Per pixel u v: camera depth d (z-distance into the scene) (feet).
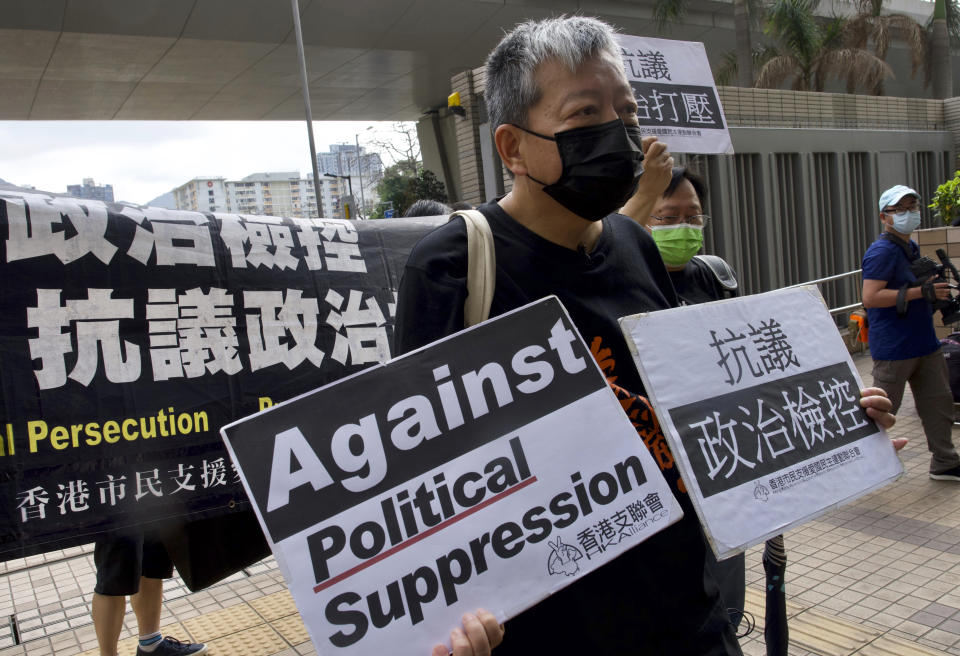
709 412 4.72
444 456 4.06
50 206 7.24
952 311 15.75
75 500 6.91
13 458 6.69
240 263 8.25
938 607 10.81
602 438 4.25
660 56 12.81
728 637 4.59
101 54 53.11
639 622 4.23
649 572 4.31
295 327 8.41
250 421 3.91
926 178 38.09
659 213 8.38
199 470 7.54
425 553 3.91
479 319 4.42
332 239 9.00
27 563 15.64
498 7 56.03
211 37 52.13
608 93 4.35
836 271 31.96
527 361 4.27
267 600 13.05
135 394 7.34
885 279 15.35
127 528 7.13
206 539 8.85
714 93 13.35
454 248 4.49
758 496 4.67
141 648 10.57
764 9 48.52
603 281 4.76
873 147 33.94
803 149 29.96
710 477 4.56
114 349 7.32
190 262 7.91
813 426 5.10
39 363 6.93
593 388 4.32
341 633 3.73
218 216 8.32
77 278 7.24
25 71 54.60
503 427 4.16
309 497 3.87
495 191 24.52
